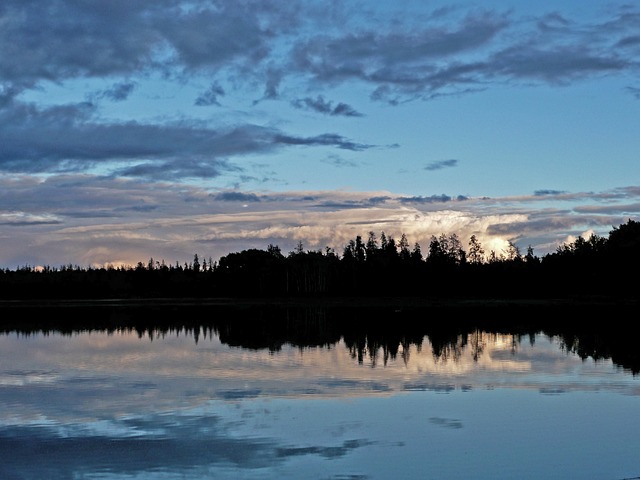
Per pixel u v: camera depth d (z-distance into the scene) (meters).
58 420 21.59
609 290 115.12
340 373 30.44
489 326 57.88
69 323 67.81
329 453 17.75
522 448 18.19
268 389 26.55
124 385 28.08
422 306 97.19
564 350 38.88
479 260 154.75
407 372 30.69
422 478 15.95
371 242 162.88
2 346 45.12
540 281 129.88
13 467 16.81
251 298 137.25
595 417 21.58
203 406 23.44
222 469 16.55
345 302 115.81
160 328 60.25
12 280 158.38
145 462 17.11
